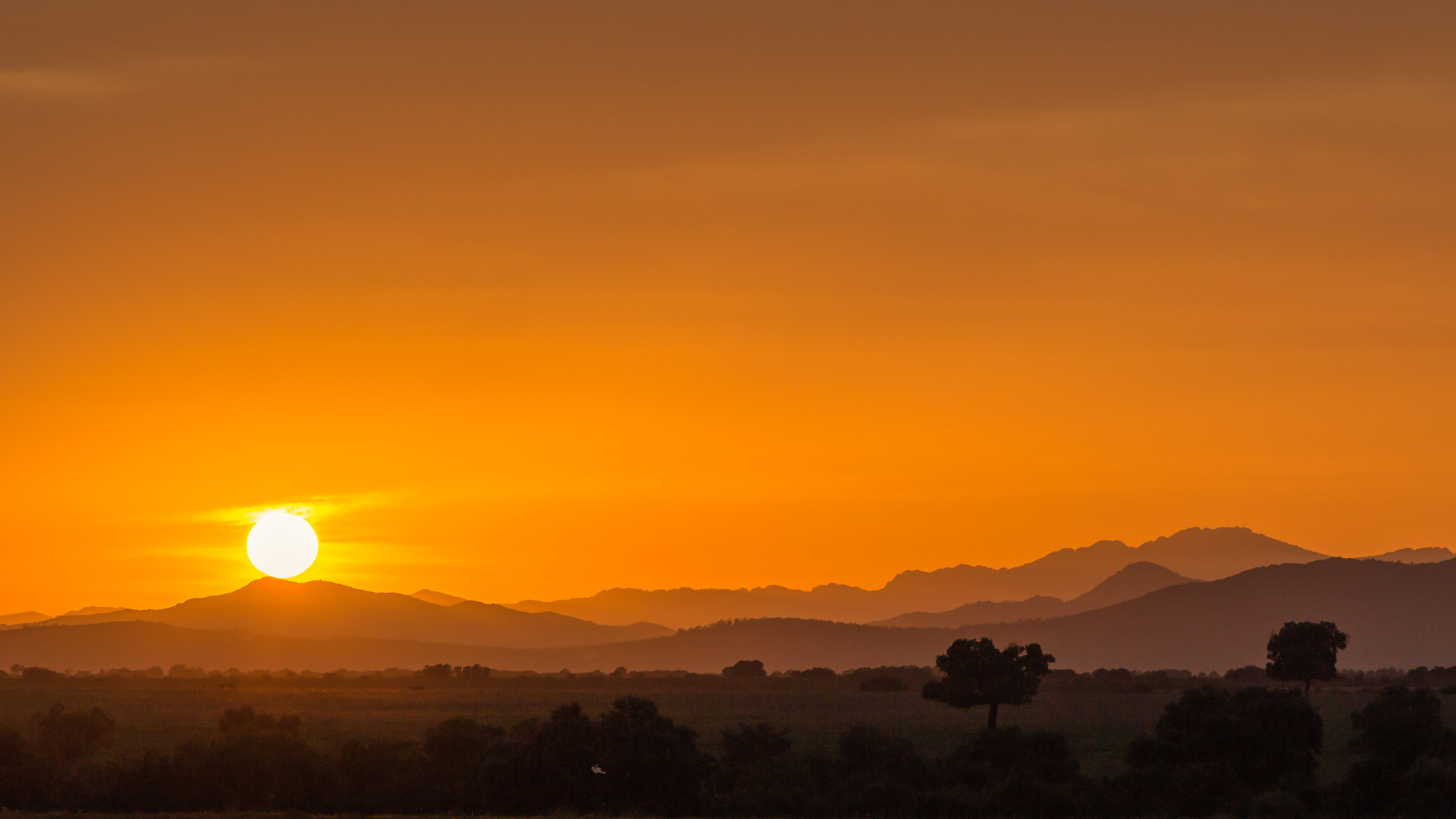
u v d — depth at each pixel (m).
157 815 136.62
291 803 150.25
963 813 149.00
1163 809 152.12
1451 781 147.00
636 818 143.88
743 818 147.62
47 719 192.75
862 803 151.25
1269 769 160.88
